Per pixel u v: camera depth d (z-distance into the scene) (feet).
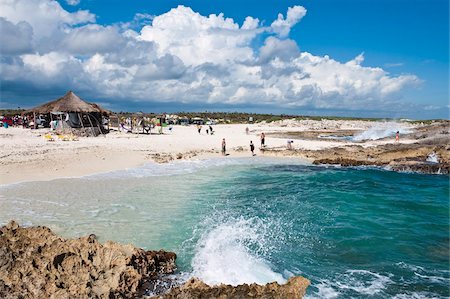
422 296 30.48
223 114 484.33
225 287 25.57
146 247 36.35
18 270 25.79
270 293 25.16
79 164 77.87
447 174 89.71
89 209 47.24
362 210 55.01
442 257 38.27
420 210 55.77
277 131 235.20
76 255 27.94
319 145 140.15
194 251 36.01
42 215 43.55
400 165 95.50
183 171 80.94
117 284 26.12
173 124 269.85
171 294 24.67
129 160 88.28
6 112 307.99
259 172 86.43
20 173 65.46
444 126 211.82
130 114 239.50
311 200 60.34
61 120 138.92
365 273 34.12
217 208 52.42
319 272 33.81
